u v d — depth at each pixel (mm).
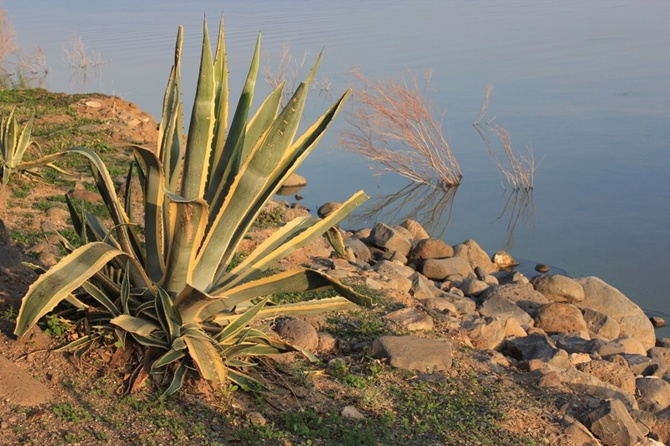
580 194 18000
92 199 10570
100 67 30016
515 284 11383
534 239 15492
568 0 55281
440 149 20094
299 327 6766
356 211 17375
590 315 10383
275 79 26641
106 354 5348
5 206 9867
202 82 5098
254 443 4789
